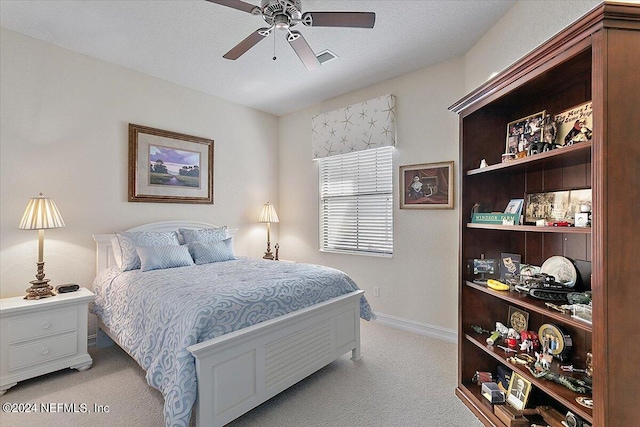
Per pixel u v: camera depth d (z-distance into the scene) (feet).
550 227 4.85
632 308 3.77
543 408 5.52
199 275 8.43
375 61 10.38
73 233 9.66
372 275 12.41
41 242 8.37
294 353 7.11
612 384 3.74
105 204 10.34
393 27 8.45
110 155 10.44
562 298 5.25
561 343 5.54
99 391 7.27
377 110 11.84
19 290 8.71
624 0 4.09
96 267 10.05
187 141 12.39
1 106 8.45
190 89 12.60
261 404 6.81
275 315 6.86
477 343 6.64
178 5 7.58
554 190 6.03
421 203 10.92
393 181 11.73
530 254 6.73
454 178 10.16
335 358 8.23
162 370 5.81
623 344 3.76
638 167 3.81
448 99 10.32
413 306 11.21
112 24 8.34
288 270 9.16
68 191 9.58
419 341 10.33
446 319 10.40
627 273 3.77
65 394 7.14
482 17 8.04
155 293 7.05
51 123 9.27
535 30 6.72
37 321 7.62
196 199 12.67
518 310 6.75
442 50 9.70
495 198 7.19
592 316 3.88
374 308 12.32
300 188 15.11
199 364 5.31
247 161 14.67
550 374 5.19
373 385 7.58
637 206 3.79
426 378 7.91
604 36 3.79
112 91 10.50
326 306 7.84
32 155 8.95
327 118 13.51
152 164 11.41
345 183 13.51
